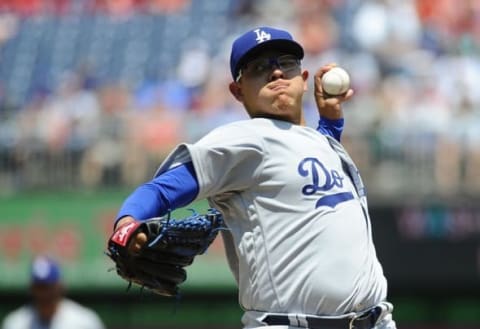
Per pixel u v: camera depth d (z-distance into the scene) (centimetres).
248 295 1480
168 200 1401
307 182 1452
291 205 1448
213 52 5456
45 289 3284
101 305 4400
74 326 3328
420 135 4309
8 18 5978
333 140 1519
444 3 5300
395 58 5006
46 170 4538
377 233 4131
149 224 1366
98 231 4309
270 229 1448
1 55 5722
